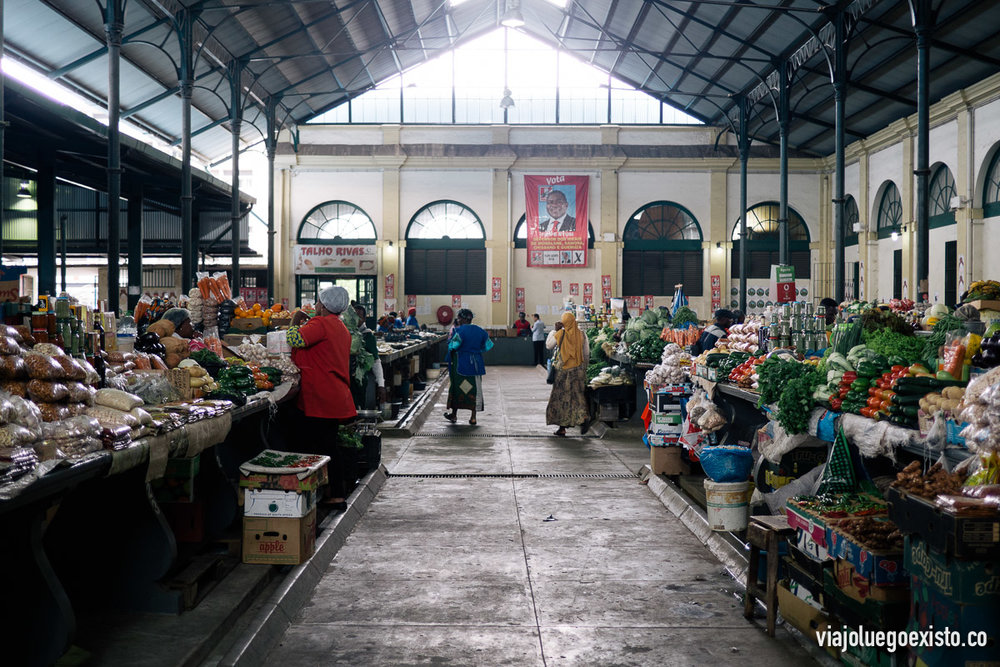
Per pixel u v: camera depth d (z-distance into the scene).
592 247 24.98
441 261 25.00
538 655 3.45
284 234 24.81
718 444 6.26
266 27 17.23
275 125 22.66
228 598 3.78
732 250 24.92
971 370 3.42
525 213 25.05
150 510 3.52
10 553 2.78
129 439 3.10
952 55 15.77
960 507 2.44
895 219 20.72
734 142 25.12
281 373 5.27
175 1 14.24
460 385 10.61
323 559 4.65
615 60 23.81
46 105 11.09
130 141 13.97
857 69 17.80
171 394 3.99
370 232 24.91
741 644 3.57
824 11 15.08
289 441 5.76
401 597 4.16
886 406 3.52
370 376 9.59
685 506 5.82
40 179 14.15
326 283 25.05
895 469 3.83
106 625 3.43
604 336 12.69
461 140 25.25
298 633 3.69
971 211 16.61
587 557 4.86
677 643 3.57
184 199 14.70
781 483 4.48
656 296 25.06
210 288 8.52
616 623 3.81
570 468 7.73
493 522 5.70
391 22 20.11
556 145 25.08
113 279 11.32
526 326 24.50
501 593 4.22
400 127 25.08
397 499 6.42
